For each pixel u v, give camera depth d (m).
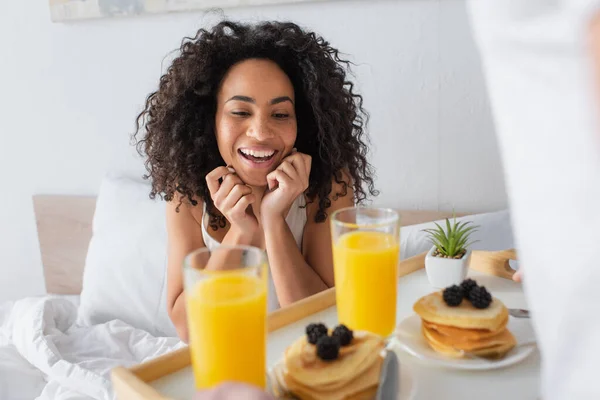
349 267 0.75
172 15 1.79
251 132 1.19
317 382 0.58
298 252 1.32
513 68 0.29
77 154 2.03
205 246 1.43
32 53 1.98
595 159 0.25
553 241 0.28
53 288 2.14
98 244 1.76
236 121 1.21
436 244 0.98
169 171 1.36
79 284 2.10
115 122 1.95
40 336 1.44
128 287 1.66
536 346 0.71
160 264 1.65
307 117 1.34
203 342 0.62
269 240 1.27
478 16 0.31
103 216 1.82
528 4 0.28
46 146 2.06
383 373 0.59
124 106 1.93
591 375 0.26
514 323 0.76
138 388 0.65
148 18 1.82
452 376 0.66
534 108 0.28
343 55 1.68
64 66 1.96
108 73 1.92
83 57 1.93
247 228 1.26
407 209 1.74
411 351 0.70
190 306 0.63
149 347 1.49
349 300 0.76
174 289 1.38
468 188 1.67
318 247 1.42
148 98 1.48
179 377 0.71
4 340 1.62
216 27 1.26
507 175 0.32
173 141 1.33
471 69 1.58
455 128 1.63
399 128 1.69
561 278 0.28
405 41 1.62
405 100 1.66
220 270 0.65
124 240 1.71
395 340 0.77
